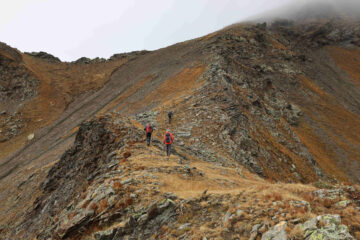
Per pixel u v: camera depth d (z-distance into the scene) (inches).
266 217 329.1
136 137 902.4
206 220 365.1
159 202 419.5
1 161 2716.5
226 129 1366.9
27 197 1346.0
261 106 2308.1
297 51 6461.6
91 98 4131.4
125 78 4650.6
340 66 6707.7
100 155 918.4
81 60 6437.0
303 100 4045.3
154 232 377.1
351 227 294.7
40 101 4057.6
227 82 2132.1
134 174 574.2
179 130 1342.3
